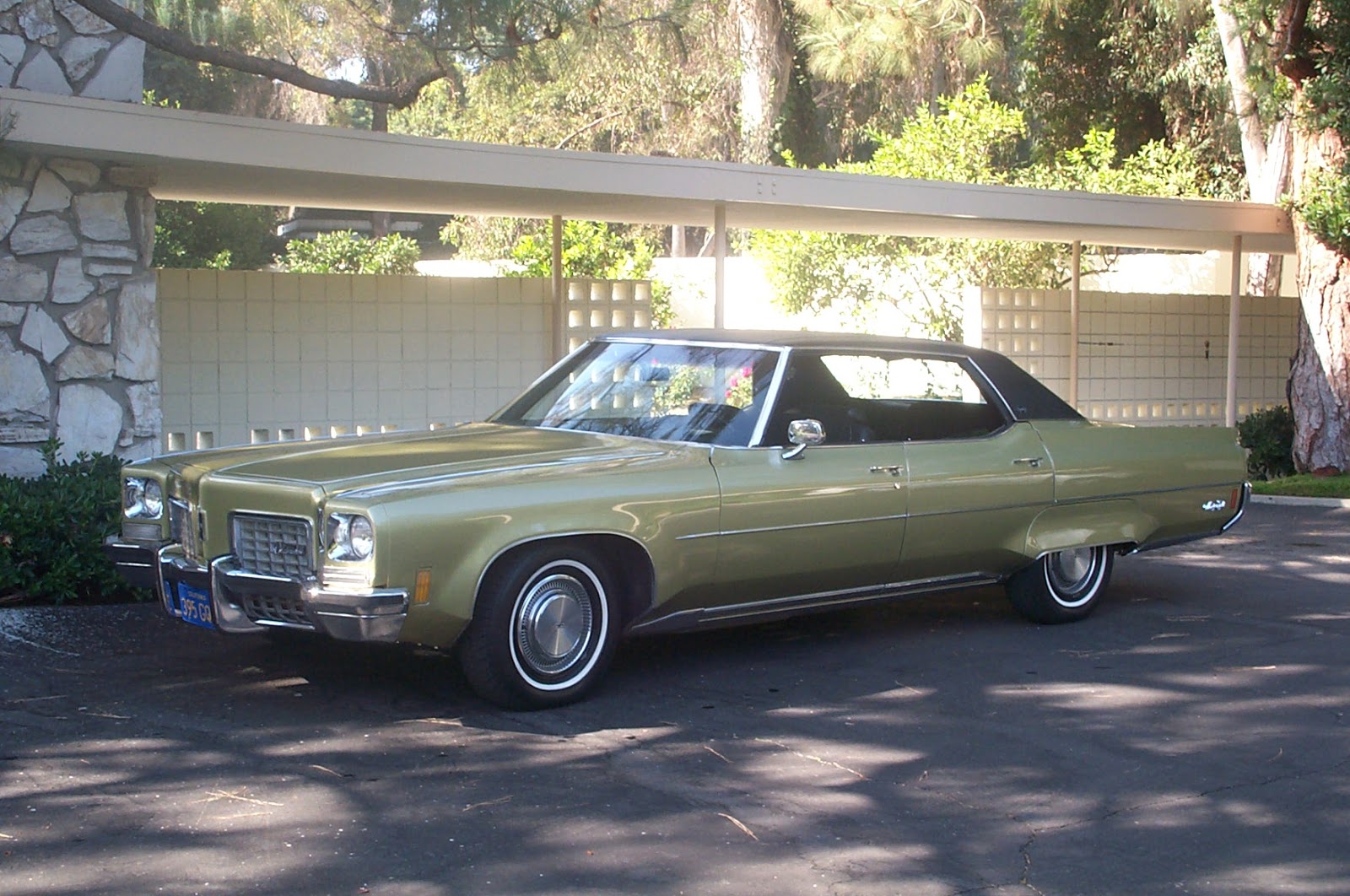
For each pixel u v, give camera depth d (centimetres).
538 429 712
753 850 456
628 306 1396
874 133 2319
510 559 591
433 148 998
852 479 687
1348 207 1471
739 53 2680
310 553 568
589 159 1073
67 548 791
